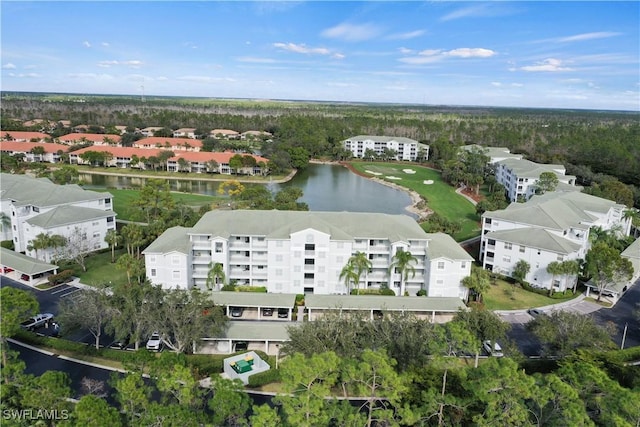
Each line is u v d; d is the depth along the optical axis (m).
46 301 74.88
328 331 55.19
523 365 57.91
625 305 81.75
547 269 84.00
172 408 37.28
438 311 72.31
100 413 35.53
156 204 118.81
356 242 81.75
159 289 63.22
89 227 96.88
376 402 50.62
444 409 44.75
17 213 94.12
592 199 116.19
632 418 38.06
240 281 82.75
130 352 59.72
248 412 49.59
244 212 86.25
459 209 150.50
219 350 62.66
